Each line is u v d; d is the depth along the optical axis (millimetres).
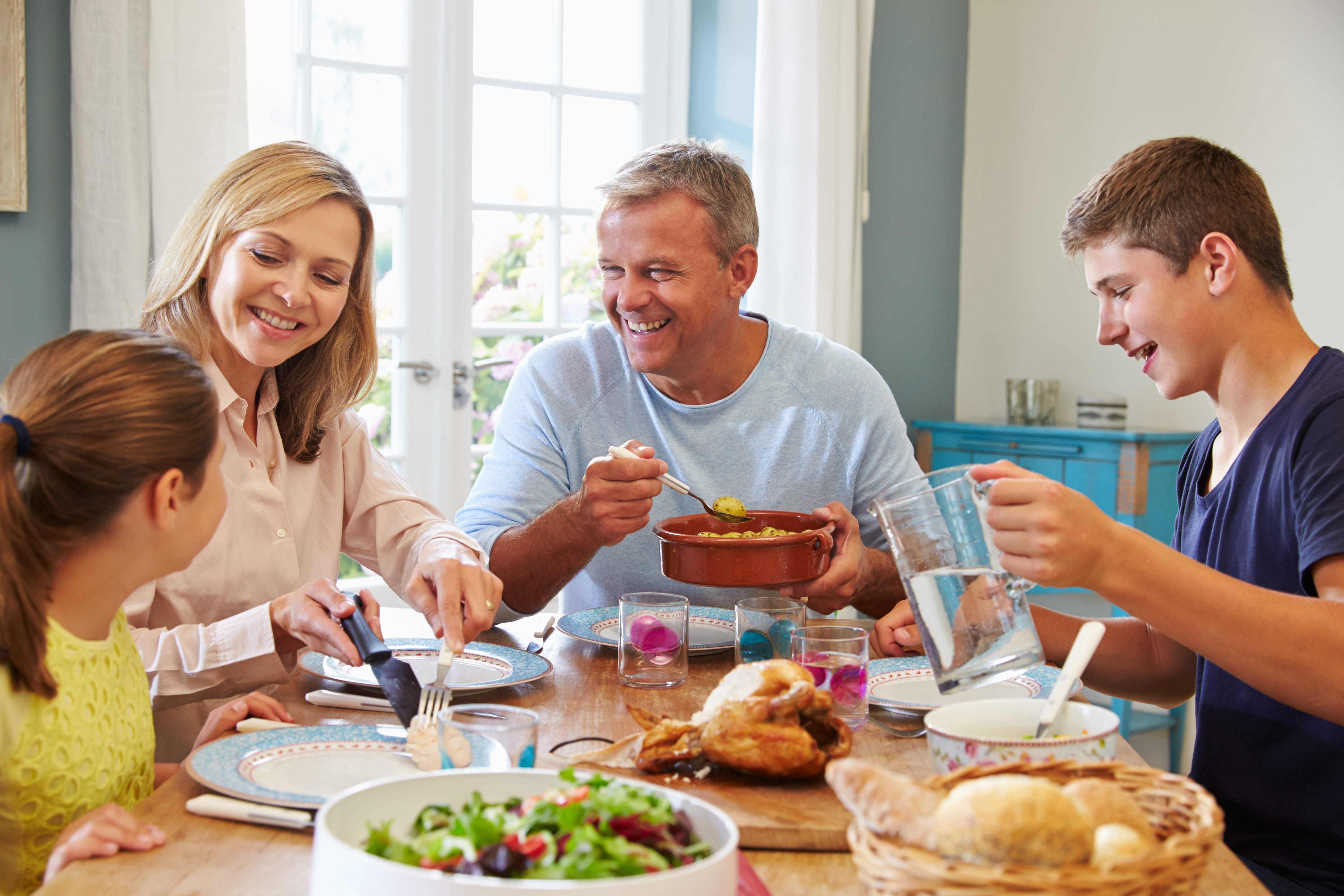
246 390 1513
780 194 3092
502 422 1879
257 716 1085
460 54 2973
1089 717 882
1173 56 2986
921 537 936
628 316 1663
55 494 942
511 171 3107
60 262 2357
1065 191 3289
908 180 3471
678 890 583
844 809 842
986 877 565
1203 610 987
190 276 1417
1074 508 932
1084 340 3246
